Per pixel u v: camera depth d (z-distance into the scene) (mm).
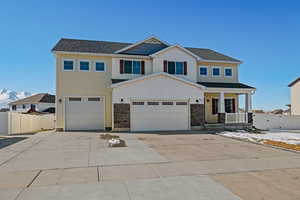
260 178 5570
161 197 4383
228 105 21594
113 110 16641
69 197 4383
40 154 8500
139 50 19844
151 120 17156
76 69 17859
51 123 24938
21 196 4430
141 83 17094
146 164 6949
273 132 16844
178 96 17719
